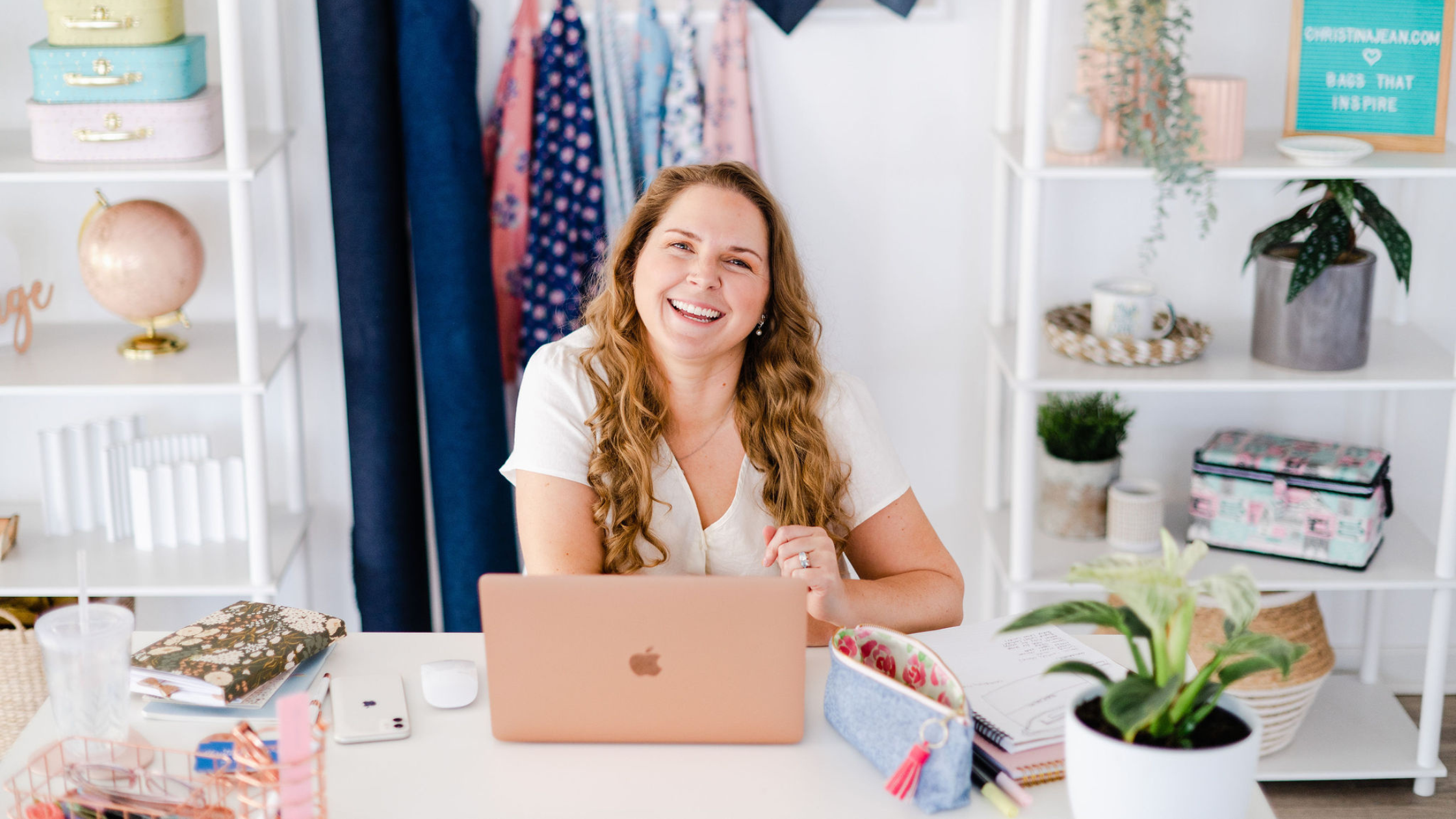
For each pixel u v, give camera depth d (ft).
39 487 9.37
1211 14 8.74
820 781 4.47
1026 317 7.84
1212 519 8.68
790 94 8.94
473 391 8.50
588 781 4.46
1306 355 8.07
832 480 6.17
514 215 8.80
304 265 9.09
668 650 4.55
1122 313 8.21
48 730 4.73
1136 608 3.74
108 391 7.80
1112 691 3.80
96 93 7.70
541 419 6.01
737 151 8.74
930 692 4.60
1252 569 8.42
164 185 8.86
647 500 5.90
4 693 8.16
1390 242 7.93
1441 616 8.39
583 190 8.73
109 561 8.47
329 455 9.41
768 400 6.07
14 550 8.61
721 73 8.67
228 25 7.29
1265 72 8.85
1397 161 7.78
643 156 8.82
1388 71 8.02
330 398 9.31
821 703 4.96
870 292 9.32
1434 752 8.59
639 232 5.98
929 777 4.28
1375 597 9.57
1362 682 9.75
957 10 8.79
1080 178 8.26
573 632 4.53
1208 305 9.28
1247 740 3.83
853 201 9.15
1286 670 3.71
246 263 7.68
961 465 9.68
